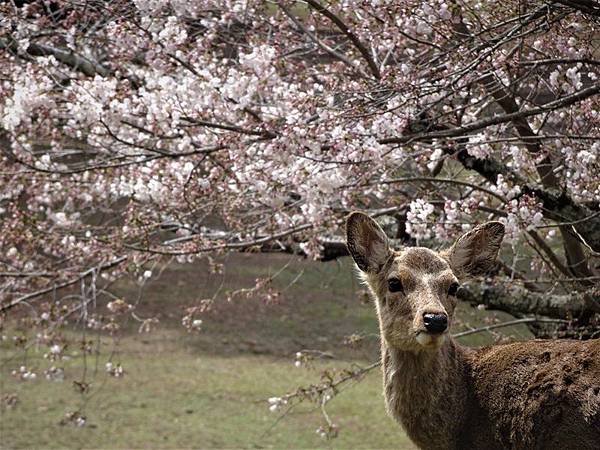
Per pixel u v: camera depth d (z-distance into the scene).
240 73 11.33
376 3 10.28
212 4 12.07
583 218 11.14
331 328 29.38
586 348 8.79
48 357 14.45
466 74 10.24
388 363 9.62
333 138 10.21
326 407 23.88
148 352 27.30
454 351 9.61
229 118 11.55
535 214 10.34
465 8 10.59
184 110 11.38
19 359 25.55
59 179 13.75
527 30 10.55
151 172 12.89
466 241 9.77
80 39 12.66
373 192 12.71
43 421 22.45
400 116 10.18
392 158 10.94
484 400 9.33
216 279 32.31
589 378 8.52
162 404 23.81
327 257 13.69
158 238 15.08
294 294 31.83
